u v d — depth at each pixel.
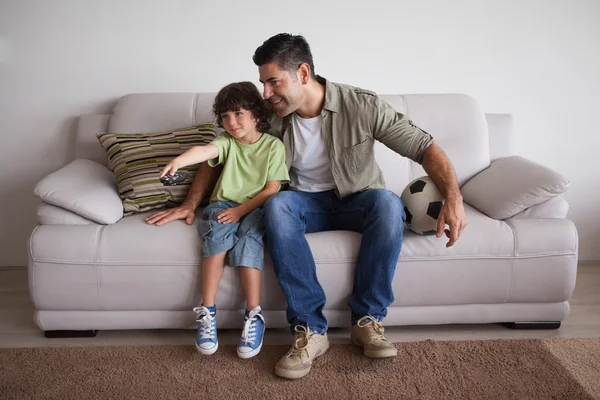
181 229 1.82
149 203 1.97
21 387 1.53
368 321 1.71
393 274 1.73
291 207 1.76
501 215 1.89
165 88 2.51
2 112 2.47
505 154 2.38
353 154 1.85
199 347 1.68
